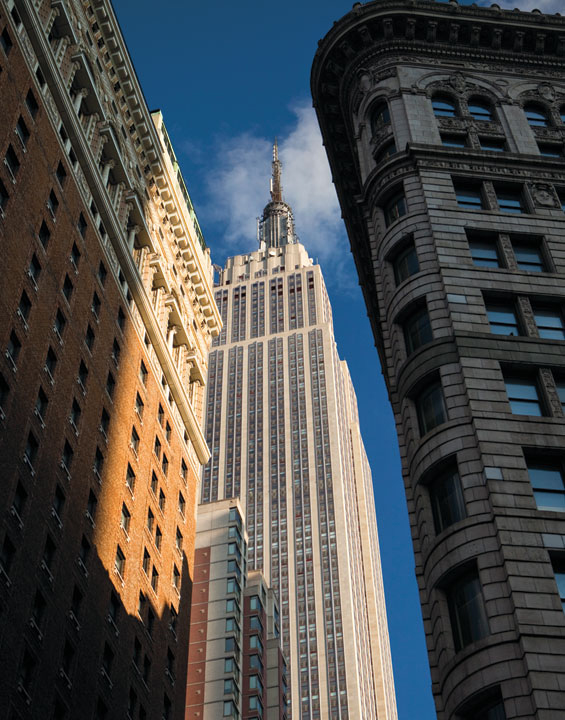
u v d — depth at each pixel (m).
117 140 79.75
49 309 61.47
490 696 36.56
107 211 74.69
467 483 42.47
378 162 64.69
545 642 36.47
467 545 40.41
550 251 54.94
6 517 51.38
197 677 110.19
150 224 84.88
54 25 73.19
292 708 176.38
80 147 71.50
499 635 37.16
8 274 56.88
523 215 57.16
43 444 57.03
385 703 195.12
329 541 199.25
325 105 74.06
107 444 66.25
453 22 69.88
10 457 52.94
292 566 196.62
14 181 60.19
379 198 61.09
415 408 48.34
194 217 101.06
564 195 60.28
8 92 61.78
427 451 44.97
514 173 60.56
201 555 122.25
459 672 37.44
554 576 39.09
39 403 58.34
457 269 52.56
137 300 78.00
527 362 47.59
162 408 79.56
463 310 50.12
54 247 63.97
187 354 89.81
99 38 81.44
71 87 74.25
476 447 43.72
